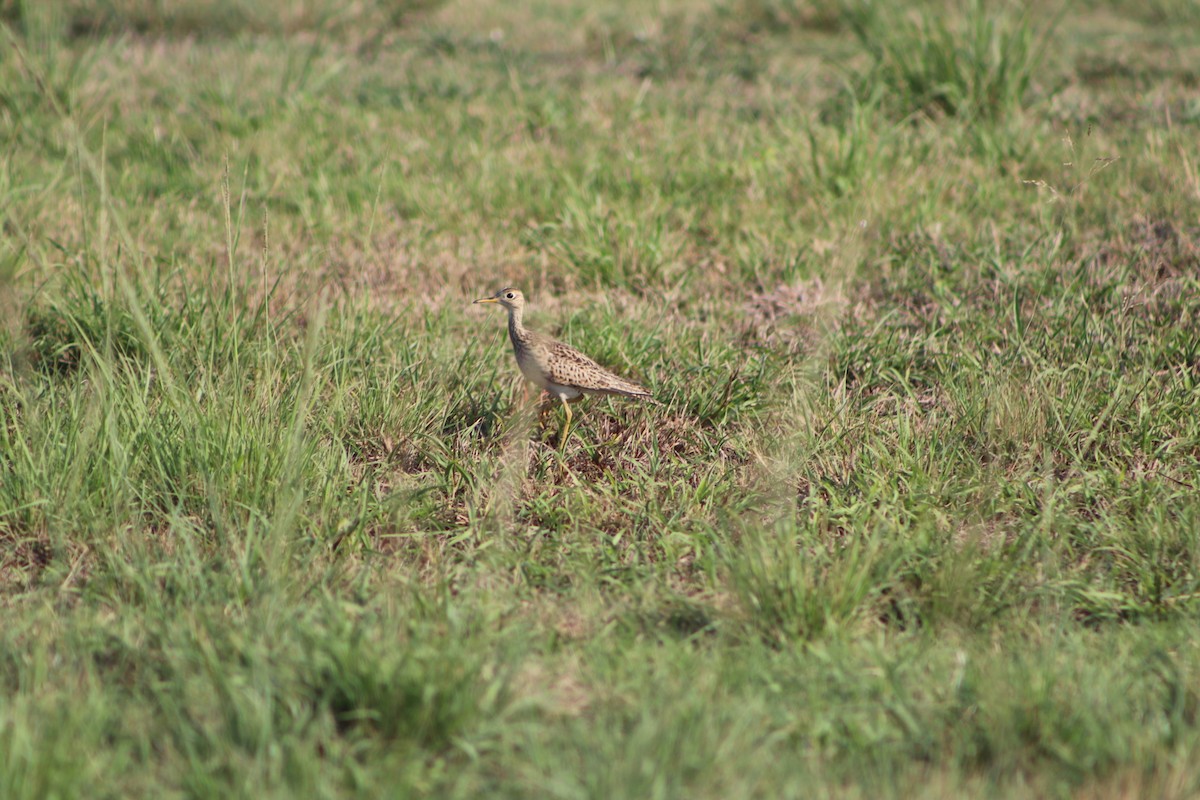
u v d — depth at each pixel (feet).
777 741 31.55
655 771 29.14
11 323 54.44
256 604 37.11
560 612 38.75
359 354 54.24
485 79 105.70
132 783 29.25
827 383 52.95
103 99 92.84
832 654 35.22
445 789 29.37
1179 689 32.37
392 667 31.89
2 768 28.07
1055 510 44.42
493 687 31.89
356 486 45.85
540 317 60.80
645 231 69.46
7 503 42.80
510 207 75.87
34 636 35.99
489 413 52.24
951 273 64.64
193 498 43.52
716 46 117.39
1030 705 31.83
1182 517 42.63
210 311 56.34
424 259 68.49
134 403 45.14
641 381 54.49
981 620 38.17
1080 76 102.12
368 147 85.81
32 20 103.96
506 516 45.03
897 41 93.30
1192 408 50.19
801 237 70.13
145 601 37.73
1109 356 53.47
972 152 81.51
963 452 48.98
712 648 35.96
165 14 123.03
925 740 31.58
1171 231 66.80
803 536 42.68
